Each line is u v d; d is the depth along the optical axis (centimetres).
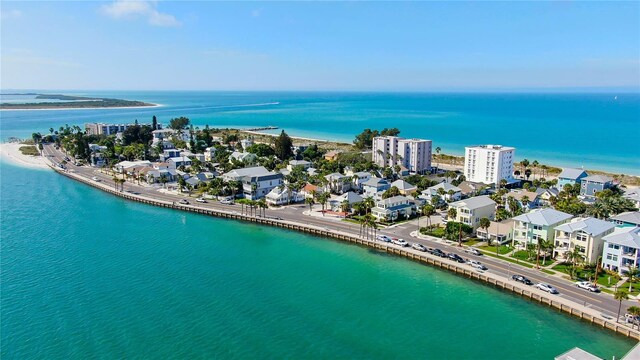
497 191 18662
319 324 9269
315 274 11750
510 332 9000
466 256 12381
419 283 11194
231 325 9169
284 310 9825
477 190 19262
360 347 8469
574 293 10100
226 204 18488
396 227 15112
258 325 9188
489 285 10994
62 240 14238
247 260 12688
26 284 10925
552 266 11575
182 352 8206
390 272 11862
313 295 10556
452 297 10456
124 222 16362
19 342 8488
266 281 11281
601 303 9631
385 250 13412
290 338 8731
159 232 15200
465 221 14000
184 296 10400
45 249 13388
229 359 8031
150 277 11438
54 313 9531
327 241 14338
